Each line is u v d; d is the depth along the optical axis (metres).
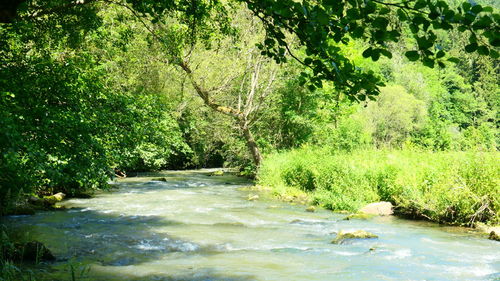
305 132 25.48
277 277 6.11
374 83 3.37
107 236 8.77
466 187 10.84
